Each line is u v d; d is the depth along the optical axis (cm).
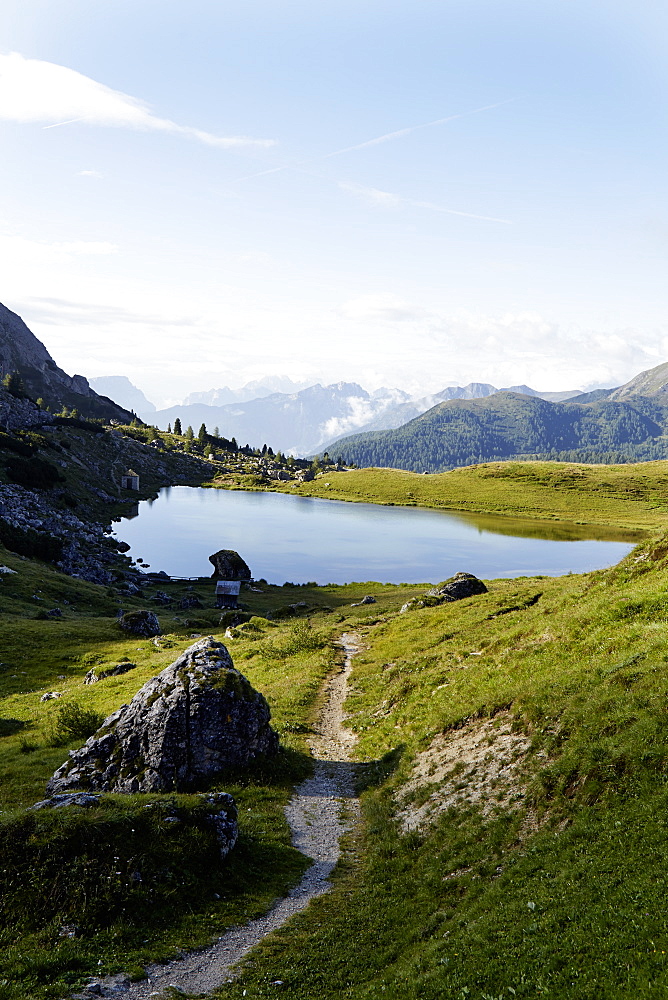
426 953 1571
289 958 1711
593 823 1834
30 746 4012
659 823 1661
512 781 2358
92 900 1898
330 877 2241
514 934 1487
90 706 4809
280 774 3167
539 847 1867
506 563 16800
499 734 2788
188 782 2947
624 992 1170
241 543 19738
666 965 1189
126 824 2148
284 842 2475
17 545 12719
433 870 2061
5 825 2112
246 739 3153
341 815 2797
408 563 16825
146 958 1705
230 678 3250
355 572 15738
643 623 3083
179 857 2108
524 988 1292
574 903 1509
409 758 3091
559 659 3219
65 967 1653
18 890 1920
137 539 19812
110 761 3012
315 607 10188
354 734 3859
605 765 2041
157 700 3133
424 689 3988
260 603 11756
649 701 2211
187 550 18550
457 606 6431
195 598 11988
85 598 10744
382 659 5312
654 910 1358
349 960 1686
